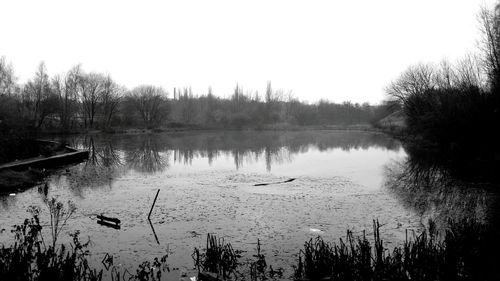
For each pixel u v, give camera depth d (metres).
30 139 31.91
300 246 11.17
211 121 96.75
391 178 24.16
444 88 37.53
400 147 46.81
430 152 37.69
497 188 19.23
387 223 13.51
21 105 60.56
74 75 77.44
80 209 15.91
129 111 89.56
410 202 16.91
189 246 11.23
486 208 15.29
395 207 16.05
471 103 29.89
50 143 38.25
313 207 16.30
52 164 29.70
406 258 8.45
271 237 12.07
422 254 8.45
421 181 22.28
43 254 8.61
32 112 65.50
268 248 11.01
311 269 8.38
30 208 15.95
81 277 8.35
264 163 32.91
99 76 81.56
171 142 55.84
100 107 82.75
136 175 25.95
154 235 12.30
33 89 66.44
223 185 22.11
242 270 9.30
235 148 46.75
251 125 96.62
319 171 28.05
